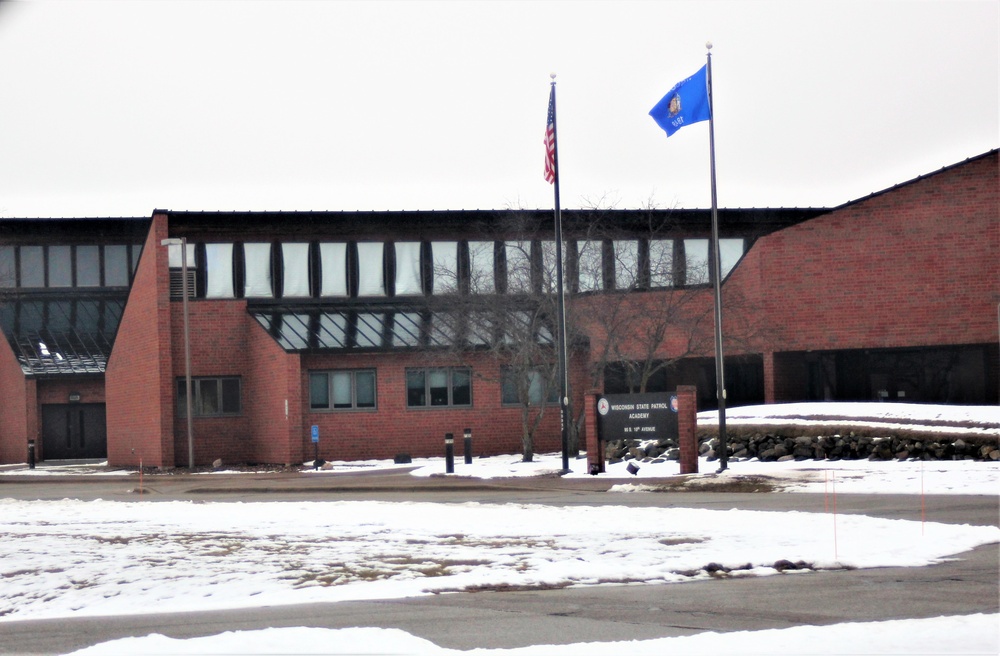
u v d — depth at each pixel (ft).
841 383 135.33
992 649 26.16
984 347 126.31
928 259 125.49
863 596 36.55
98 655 26.68
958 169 124.57
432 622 34.12
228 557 49.37
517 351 132.57
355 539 55.01
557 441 144.97
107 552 51.57
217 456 145.69
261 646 26.66
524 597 38.60
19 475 136.56
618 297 136.77
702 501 73.51
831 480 83.15
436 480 99.96
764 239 132.05
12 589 43.50
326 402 141.18
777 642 27.66
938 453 98.22
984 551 46.42
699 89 96.58
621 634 31.48
